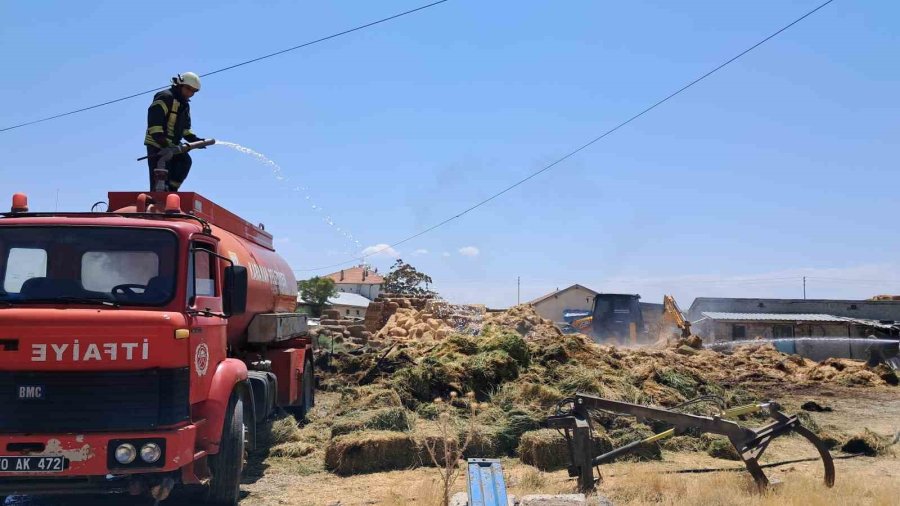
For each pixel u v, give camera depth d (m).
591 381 12.95
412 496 8.22
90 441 6.30
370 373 15.53
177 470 6.95
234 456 7.86
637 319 35.31
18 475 6.26
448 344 15.16
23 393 6.30
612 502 7.11
